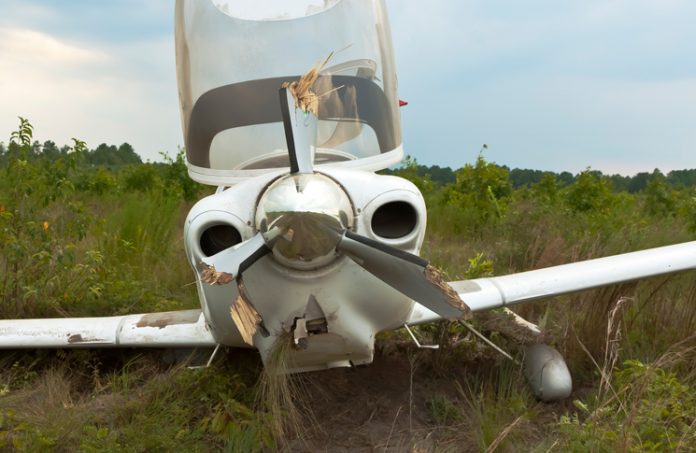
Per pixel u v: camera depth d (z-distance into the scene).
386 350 4.57
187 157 4.16
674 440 3.06
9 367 4.35
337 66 3.93
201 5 4.01
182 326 4.10
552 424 3.43
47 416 3.50
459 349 4.44
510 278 4.16
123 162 33.38
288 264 3.30
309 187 3.15
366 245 3.25
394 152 4.06
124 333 4.09
